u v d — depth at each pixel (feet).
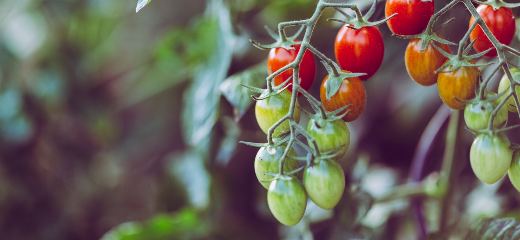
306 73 2.60
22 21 4.88
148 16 5.05
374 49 2.58
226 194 3.85
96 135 4.89
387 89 3.93
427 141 3.49
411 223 3.62
